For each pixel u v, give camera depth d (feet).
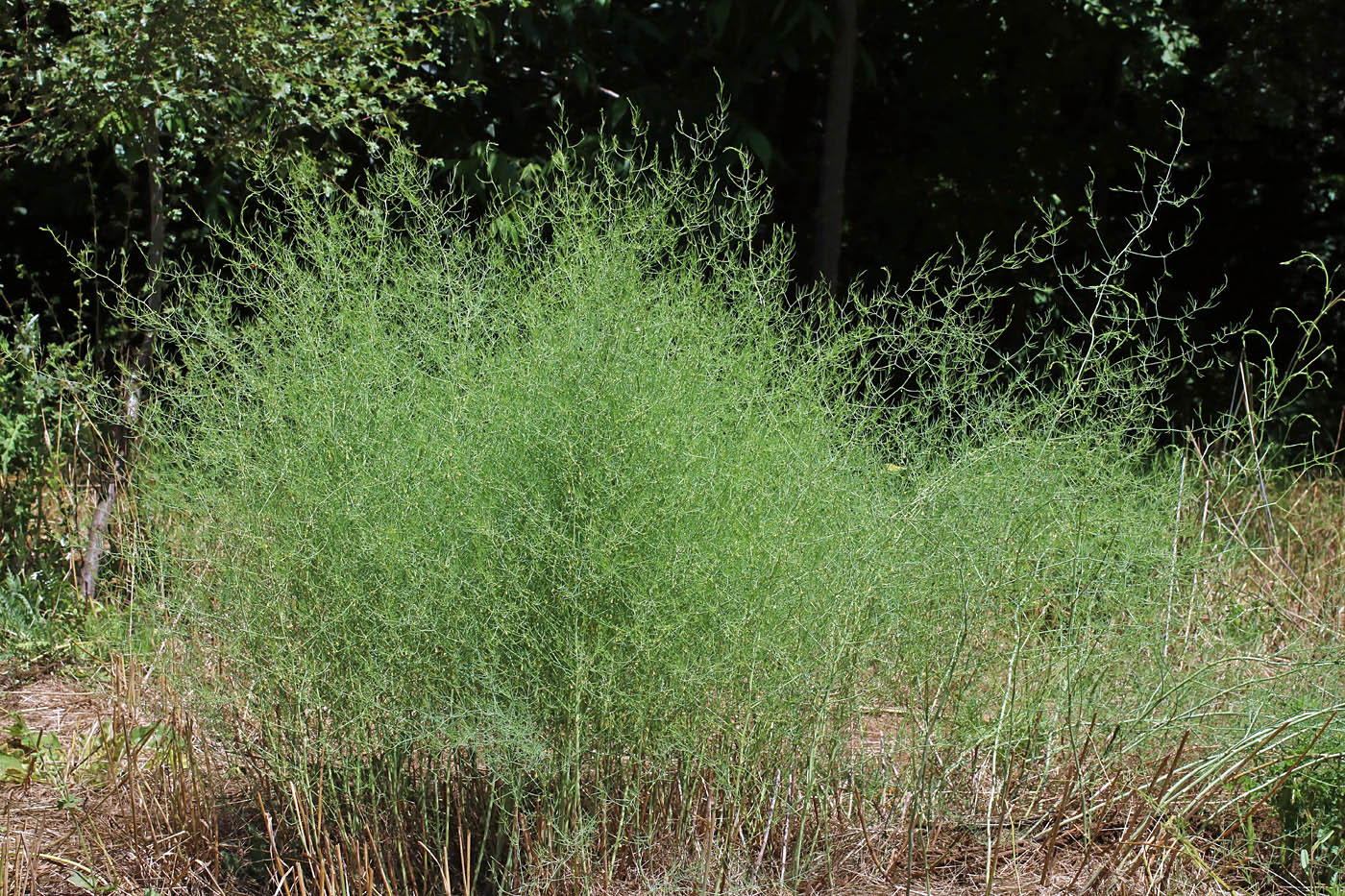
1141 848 8.95
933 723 8.99
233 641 8.78
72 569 14.82
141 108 15.15
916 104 32.71
